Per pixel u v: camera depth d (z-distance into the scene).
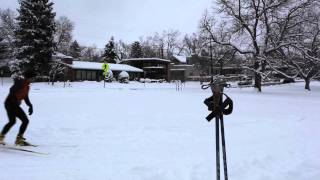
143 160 8.09
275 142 10.43
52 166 7.43
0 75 73.44
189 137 11.05
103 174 6.93
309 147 9.76
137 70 82.88
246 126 13.65
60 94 30.77
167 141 10.38
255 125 13.94
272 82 65.31
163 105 21.59
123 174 6.97
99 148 9.25
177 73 104.31
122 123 13.66
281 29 44.25
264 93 40.62
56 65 58.84
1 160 7.82
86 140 10.27
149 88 46.91
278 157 8.55
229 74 75.25
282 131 12.50
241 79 69.12
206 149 9.36
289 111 19.89
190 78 95.31
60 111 17.33
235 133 11.96
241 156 8.56
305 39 44.84
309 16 44.19
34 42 56.41
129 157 8.35
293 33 44.53
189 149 9.34
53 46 58.91
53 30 59.03
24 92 9.27
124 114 16.66
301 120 15.75
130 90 39.94
